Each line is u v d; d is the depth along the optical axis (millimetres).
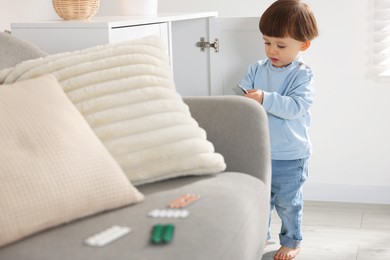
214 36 2670
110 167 1312
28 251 1107
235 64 2660
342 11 2758
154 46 1635
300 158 2223
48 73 1545
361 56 2773
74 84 1516
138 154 1453
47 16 2688
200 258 1108
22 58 1678
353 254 2236
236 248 1241
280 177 2234
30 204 1167
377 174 2840
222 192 1390
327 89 2832
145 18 2150
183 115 1538
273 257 2230
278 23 2186
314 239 2385
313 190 2900
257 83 2320
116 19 2109
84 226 1217
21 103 1312
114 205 1295
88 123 1464
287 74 2256
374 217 2627
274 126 2199
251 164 1631
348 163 2865
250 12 2879
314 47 2809
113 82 1519
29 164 1200
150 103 1510
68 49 1973
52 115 1312
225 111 1664
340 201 2871
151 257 1073
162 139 1475
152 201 1343
